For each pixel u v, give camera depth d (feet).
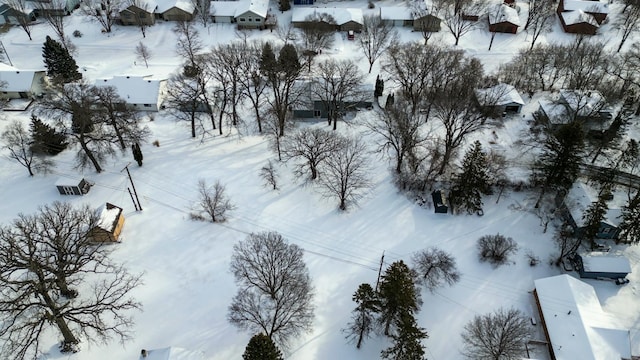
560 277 172.04
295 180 218.79
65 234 159.33
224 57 240.12
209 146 239.71
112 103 236.22
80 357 155.12
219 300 171.12
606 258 182.50
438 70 256.52
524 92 291.58
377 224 201.05
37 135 221.25
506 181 213.87
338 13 368.27
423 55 275.39
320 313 168.45
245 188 214.28
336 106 247.91
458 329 166.30
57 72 295.89
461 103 218.38
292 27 370.12
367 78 306.14
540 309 170.19
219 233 194.70
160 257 185.26
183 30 344.69
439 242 194.59
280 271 155.94
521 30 369.09
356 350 159.22
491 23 363.15
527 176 218.59
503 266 186.19
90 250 187.32
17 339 149.79
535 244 194.90
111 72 319.68
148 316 166.30
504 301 175.52
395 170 224.12
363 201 209.97
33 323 140.15
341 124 256.93
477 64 293.43
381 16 369.09
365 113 268.41
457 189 205.98
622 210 193.77
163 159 230.48
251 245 176.86
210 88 270.67
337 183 210.59
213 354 156.15
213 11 370.94
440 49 294.46
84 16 377.71
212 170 223.51
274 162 228.63
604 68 288.30
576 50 301.02
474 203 204.03
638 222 187.52
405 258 187.93
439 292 176.65
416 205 209.05
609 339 155.33
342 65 282.56
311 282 177.27
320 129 236.22
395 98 279.90
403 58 279.69
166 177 219.82
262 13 363.97
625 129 248.32
